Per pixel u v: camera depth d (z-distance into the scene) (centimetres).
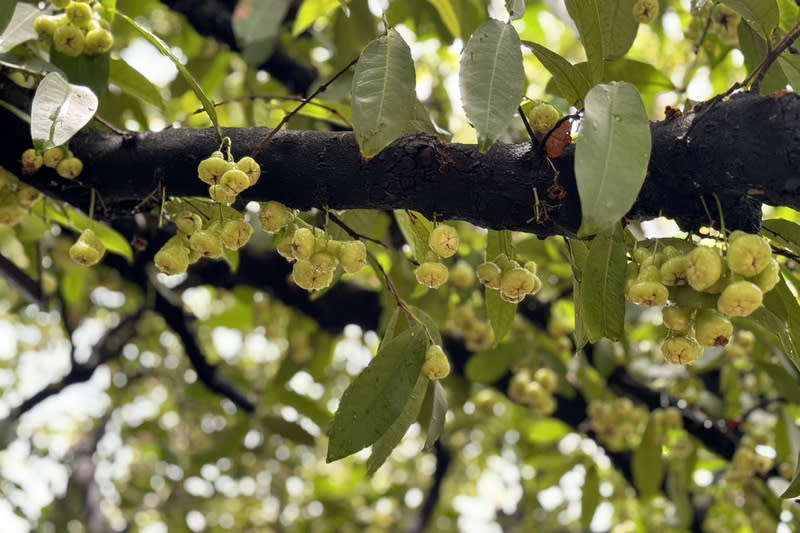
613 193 110
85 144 141
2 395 421
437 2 217
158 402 449
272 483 438
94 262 137
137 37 282
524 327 247
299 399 284
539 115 128
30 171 140
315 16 202
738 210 127
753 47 153
